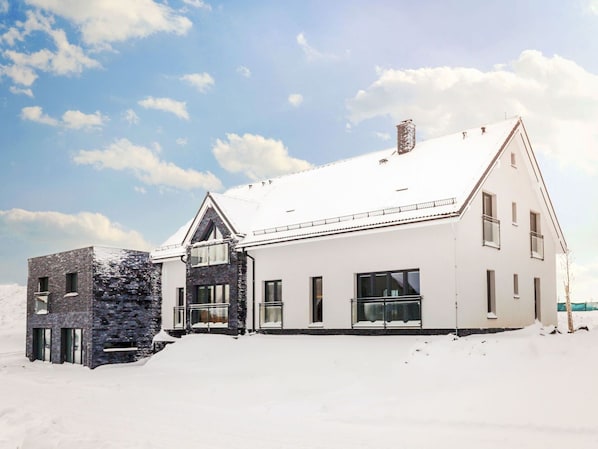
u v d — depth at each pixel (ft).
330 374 46.57
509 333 50.52
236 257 70.28
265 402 39.93
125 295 80.89
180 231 90.22
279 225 68.08
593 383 31.50
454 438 27.25
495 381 35.45
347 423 32.22
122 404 40.70
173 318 81.20
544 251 69.72
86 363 77.92
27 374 67.72
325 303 61.62
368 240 58.44
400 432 29.19
